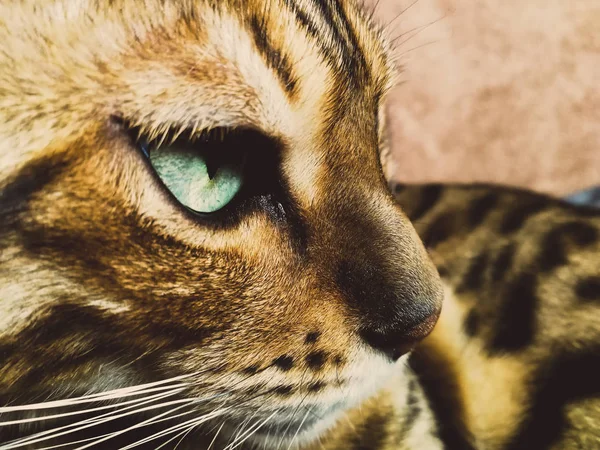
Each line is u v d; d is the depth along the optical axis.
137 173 0.08
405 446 0.13
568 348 0.14
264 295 0.09
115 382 0.09
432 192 0.18
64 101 0.08
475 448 0.14
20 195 0.08
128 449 0.11
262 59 0.08
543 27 0.26
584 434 0.13
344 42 0.10
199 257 0.09
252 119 0.09
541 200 0.17
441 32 0.25
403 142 0.25
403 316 0.10
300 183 0.09
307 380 0.10
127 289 0.08
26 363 0.09
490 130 0.26
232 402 0.10
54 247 0.08
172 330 0.09
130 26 0.08
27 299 0.08
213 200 0.09
